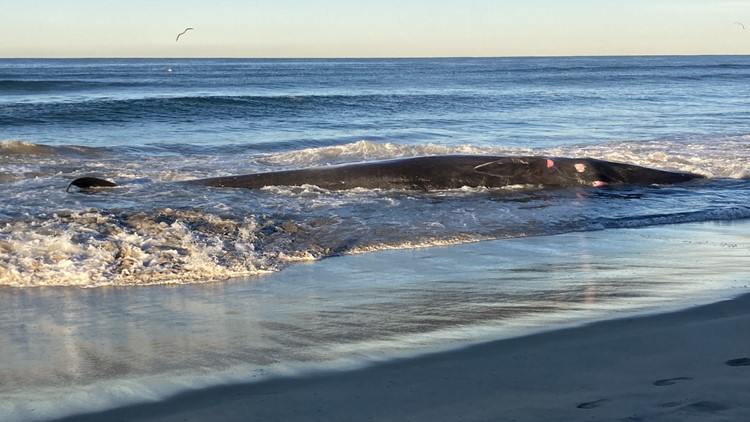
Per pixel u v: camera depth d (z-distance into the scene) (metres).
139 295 6.16
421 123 24.41
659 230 8.78
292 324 5.30
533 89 51.22
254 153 16.89
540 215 9.46
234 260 7.12
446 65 155.00
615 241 8.18
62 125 22.25
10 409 3.89
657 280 6.34
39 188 10.76
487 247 7.95
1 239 7.25
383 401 3.84
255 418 3.69
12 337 5.12
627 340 4.68
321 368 4.38
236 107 27.70
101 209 9.03
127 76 72.06
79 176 12.23
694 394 3.75
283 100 29.91
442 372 4.24
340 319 5.41
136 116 24.55
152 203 9.59
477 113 28.73
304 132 21.34
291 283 6.53
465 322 5.26
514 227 8.82
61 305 5.88
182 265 6.92
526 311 5.50
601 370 4.17
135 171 12.98
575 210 9.77
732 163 13.48
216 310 5.71
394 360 4.48
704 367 4.14
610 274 6.63
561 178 11.50
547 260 7.30
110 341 5.00
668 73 90.69
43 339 5.07
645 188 11.37
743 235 8.44
